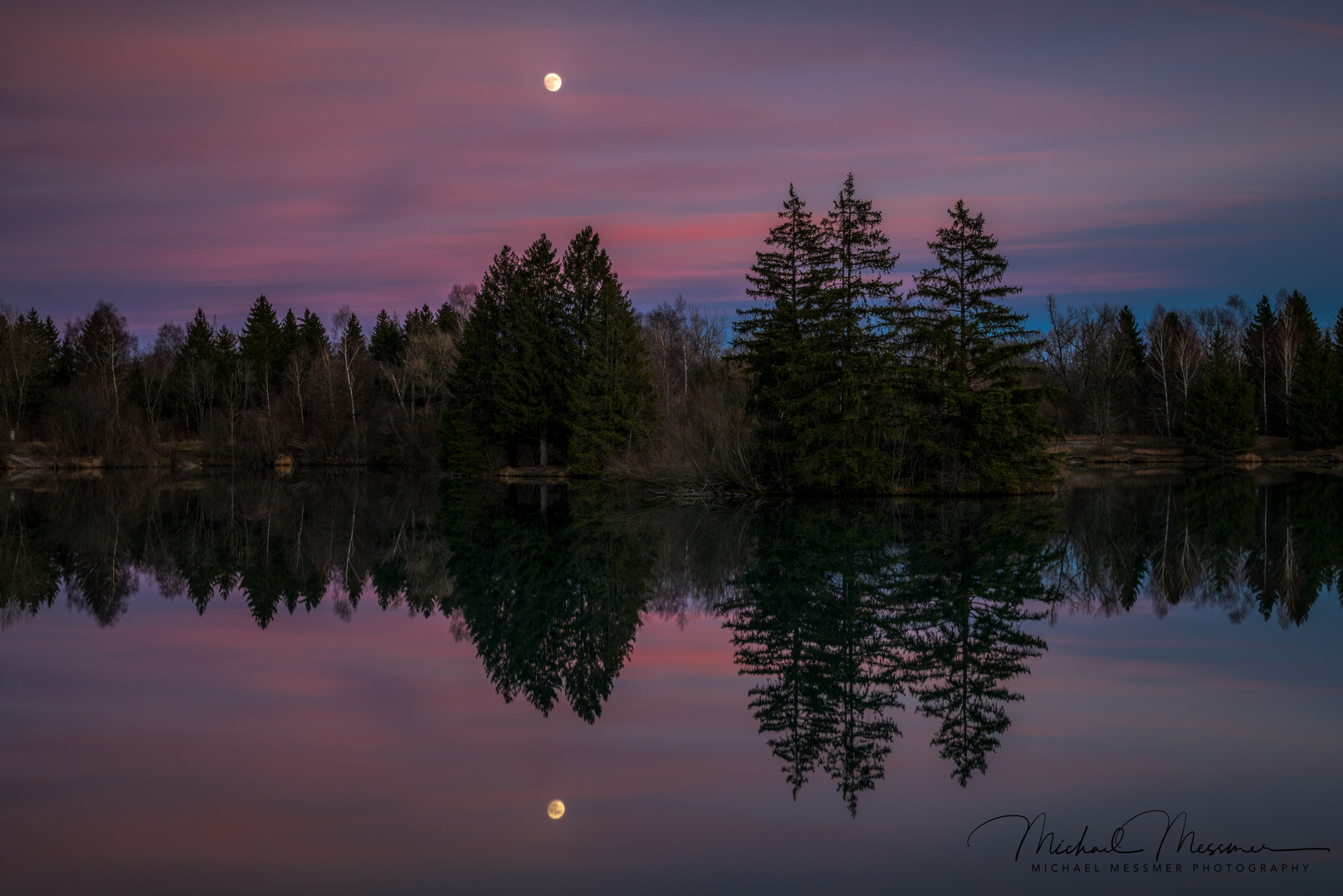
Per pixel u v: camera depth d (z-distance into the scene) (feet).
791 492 128.77
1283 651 38.52
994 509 106.01
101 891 18.07
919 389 122.42
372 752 26.35
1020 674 34.86
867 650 38.91
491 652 39.17
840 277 122.11
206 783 23.85
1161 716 29.45
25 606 50.49
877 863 19.24
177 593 54.54
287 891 18.02
